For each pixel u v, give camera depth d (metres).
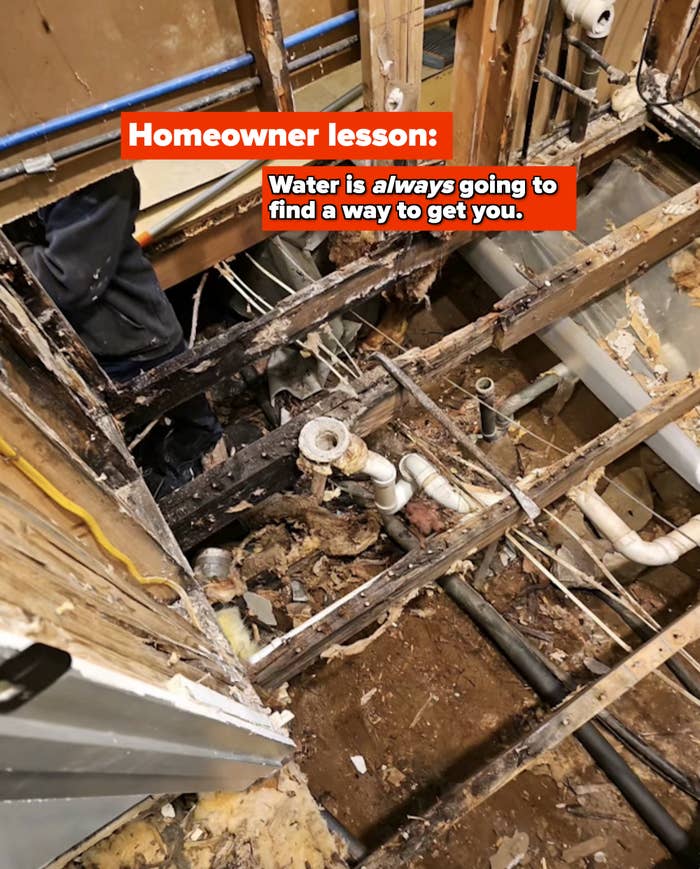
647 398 2.12
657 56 2.10
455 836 1.93
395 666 2.20
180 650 0.95
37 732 0.46
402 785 2.02
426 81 2.10
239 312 2.62
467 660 2.20
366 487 2.19
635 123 2.19
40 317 1.33
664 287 2.27
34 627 0.44
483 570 2.26
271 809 1.33
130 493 1.42
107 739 0.56
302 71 1.69
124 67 1.39
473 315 2.73
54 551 0.64
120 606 0.76
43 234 1.57
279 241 2.24
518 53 1.69
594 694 1.51
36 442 0.84
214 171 1.82
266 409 2.51
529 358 2.69
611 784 1.99
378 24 1.46
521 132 2.04
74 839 1.19
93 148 1.42
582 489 1.89
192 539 1.65
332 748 2.09
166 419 2.06
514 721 2.09
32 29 1.23
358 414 1.62
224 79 1.55
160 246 1.91
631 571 2.28
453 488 1.83
